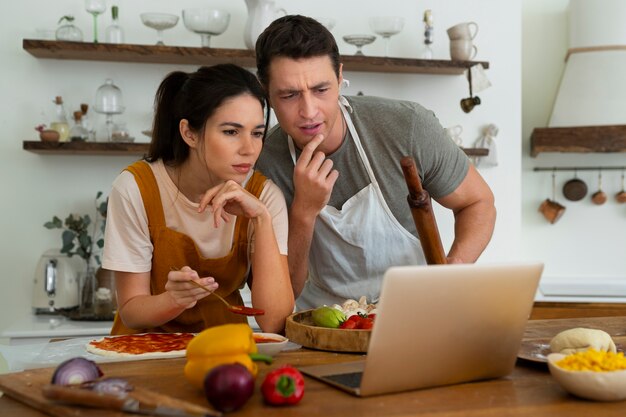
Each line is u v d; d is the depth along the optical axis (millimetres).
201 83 1818
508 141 4133
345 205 2260
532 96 4391
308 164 1998
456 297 1163
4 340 3490
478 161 4078
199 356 1180
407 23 4055
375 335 1117
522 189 4402
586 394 1142
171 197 1936
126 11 3795
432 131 2232
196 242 1949
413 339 1152
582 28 4105
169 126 1934
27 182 3744
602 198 4301
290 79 1870
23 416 1132
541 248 4402
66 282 3551
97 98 3582
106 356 1482
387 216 2271
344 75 3984
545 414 1077
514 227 4133
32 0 3732
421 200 1537
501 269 1192
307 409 1095
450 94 4082
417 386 1201
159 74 3822
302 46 1852
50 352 1580
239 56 3602
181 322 1944
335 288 2369
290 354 1510
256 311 1587
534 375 1318
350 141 2217
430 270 1117
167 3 3826
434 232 1567
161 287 1972
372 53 4027
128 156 3803
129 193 1900
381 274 2336
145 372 1345
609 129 4008
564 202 4387
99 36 3773
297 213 2045
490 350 1248
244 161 1821
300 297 2498
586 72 4086
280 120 1970
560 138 4066
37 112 3732
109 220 1907
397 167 2232
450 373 1224
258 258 1875
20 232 3744
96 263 3664
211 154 1816
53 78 3740
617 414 1079
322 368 1337
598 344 1323
